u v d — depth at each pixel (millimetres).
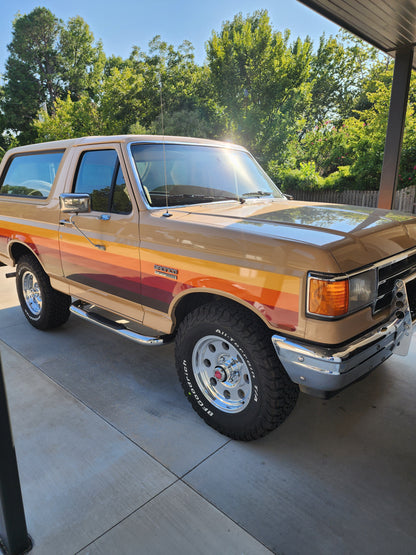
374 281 2295
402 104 5855
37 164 4230
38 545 1948
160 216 2867
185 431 2797
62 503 2188
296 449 2611
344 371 2096
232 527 2039
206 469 2436
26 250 4629
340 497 2227
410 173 12875
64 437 2723
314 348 2123
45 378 3480
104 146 3340
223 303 2578
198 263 2555
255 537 1982
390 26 5004
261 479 2355
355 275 2150
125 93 19172
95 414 2980
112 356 3898
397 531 2016
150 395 3234
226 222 2605
